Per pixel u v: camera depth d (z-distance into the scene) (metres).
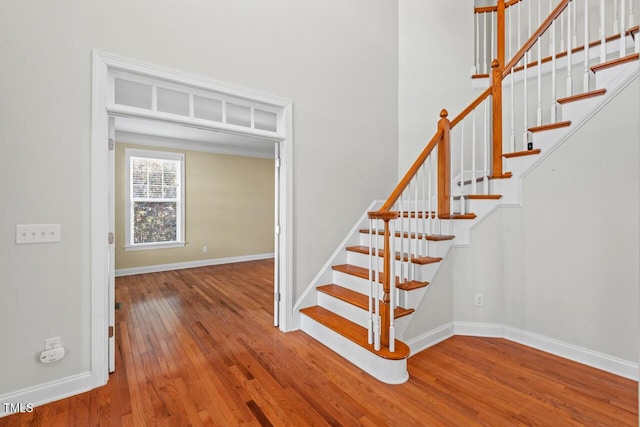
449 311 2.68
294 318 2.86
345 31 3.30
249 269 5.69
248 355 2.36
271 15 2.73
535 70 3.22
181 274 5.27
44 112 1.78
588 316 2.17
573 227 2.23
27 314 1.74
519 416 1.65
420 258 2.49
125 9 2.04
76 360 1.88
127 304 3.63
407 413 1.68
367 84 3.50
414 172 2.38
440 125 2.66
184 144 5.70
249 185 6.57
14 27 1.70
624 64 2.00
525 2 3.85
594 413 1.67
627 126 2.00
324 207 3.09
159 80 2.19
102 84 1.94
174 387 1.93
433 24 3.76
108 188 2.03
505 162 2.71
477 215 2.63
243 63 2.55
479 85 3.57
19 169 1.72
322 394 1.86
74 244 1.87
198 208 5.91
